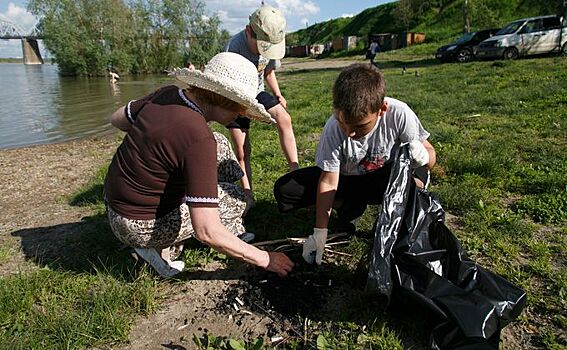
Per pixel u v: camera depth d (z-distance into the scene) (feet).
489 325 6.26
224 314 7.86
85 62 123.54
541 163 14.34
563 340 6.81
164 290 8.59
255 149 18.42
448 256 7.48
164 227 8.14
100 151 23.54
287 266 8.05
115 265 9.30
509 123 20.39
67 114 41.68
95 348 7.16
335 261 9.24
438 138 18.04
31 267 9.83
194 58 138.10
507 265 8.85
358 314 7.60
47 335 7.24
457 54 64.34
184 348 7.12
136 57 135.54
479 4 109.29
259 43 10.40
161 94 7.57
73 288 8.60
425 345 6.82
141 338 7.38
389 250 7.07
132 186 7.56
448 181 13.61
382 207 7.35
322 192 8.57
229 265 9.32
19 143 28.53
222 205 8.86
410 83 39.55
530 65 44.62
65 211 13.37
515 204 11.59
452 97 28.71
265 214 11.62
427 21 140.56
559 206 11.06
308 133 21.33
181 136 6.93
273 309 7.90
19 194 15.81
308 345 7.01
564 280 8.16
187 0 136.05
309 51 178.60
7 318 7.73
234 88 6.70
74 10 125.70
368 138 8.70
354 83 7.16
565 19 55.77
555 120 19.90
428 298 6.70
